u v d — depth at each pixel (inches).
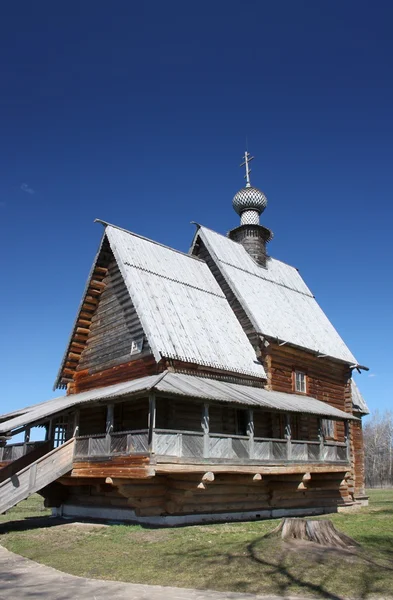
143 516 724.0
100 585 387.9
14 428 740.7
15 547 578.2
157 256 1009.5
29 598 352.8
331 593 352.2
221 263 1130.7
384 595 348.2
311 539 502.3
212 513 773.3
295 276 1412.4
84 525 745.6
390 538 577.3
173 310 884.0
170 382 713.0
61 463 768.9
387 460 3331.7
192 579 396.8
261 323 1015.6
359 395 1339.8
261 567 418.3
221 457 721.0
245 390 854.5
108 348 933.2
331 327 1293.1
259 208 1369.3
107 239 967.0
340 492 1075.9
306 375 1083.3
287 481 859.4
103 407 930.7
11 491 709.9
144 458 650.8
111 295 965.2
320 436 927.7
